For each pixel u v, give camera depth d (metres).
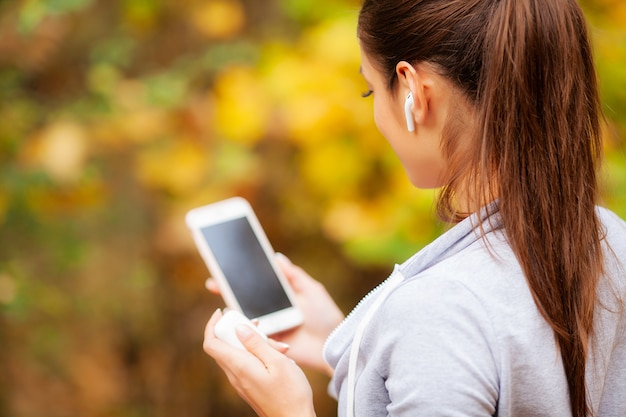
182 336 4.15
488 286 1.22
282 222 3.93
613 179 2.59
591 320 1.29
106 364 4.05
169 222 3.69
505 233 1.28
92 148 3.69
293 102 3.33
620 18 3.11
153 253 4.05
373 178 3.39
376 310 1.30
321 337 1.99
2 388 3.73
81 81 3.87
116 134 3.62
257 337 1.46
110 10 3.96
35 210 3.46
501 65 1.23
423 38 1.29
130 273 4.01
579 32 1.31
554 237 1.26
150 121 3.62
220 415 4.19
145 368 4.14
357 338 1.31
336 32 3.33
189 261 4.00
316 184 3.46
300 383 1.42
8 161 3.45
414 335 1.19
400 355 1.20
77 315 3.94
